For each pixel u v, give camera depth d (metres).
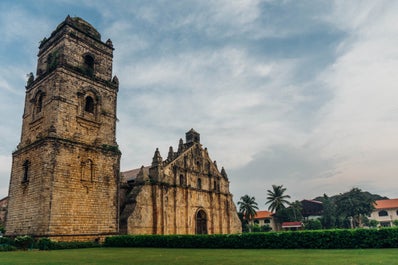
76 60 42.56
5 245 31.59
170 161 56.75
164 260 20.94
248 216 97.12
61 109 38.69
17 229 36.81
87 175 39.34
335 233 28.17
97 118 42.78
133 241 37.66
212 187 64.94
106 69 46.56
